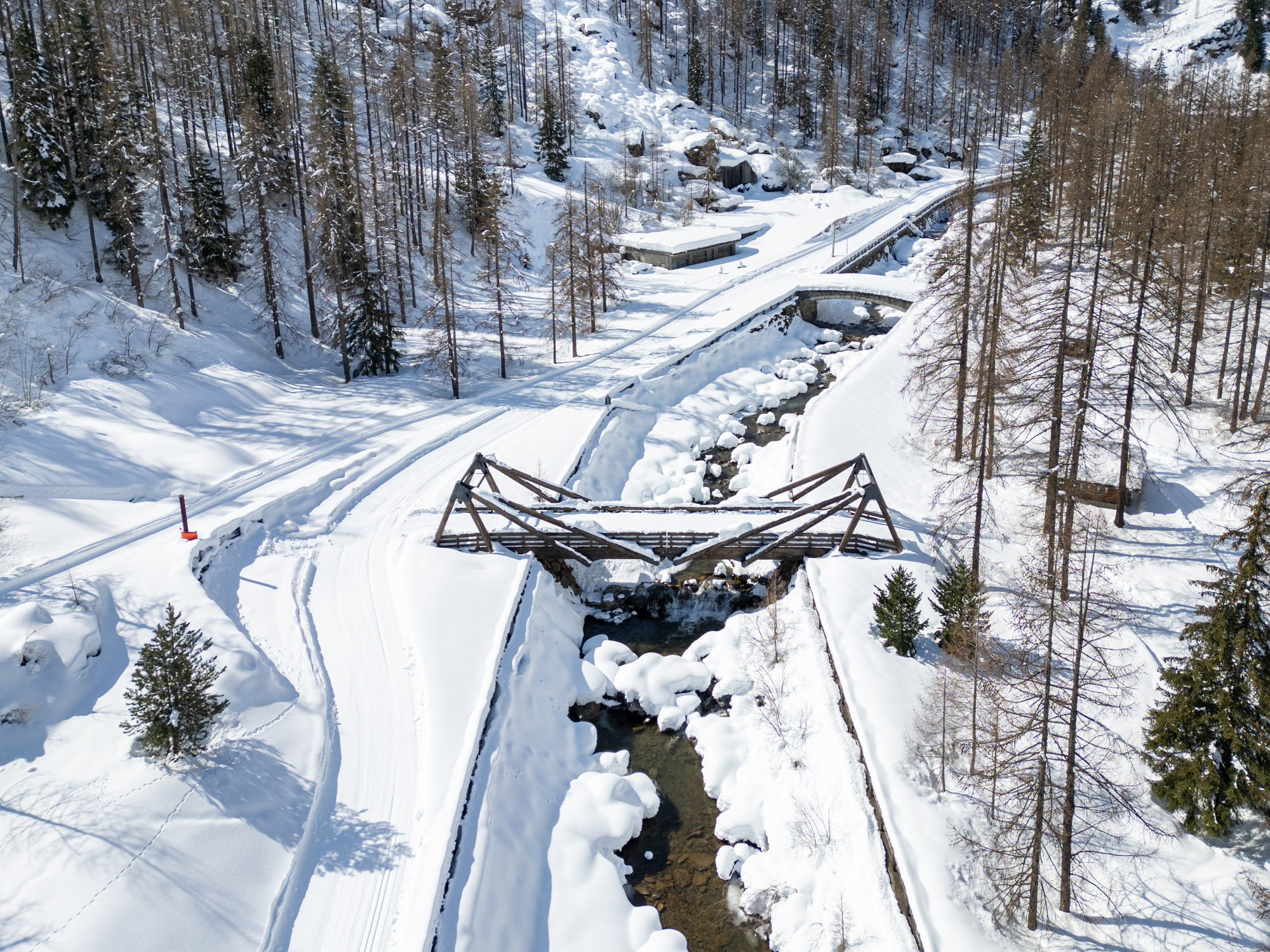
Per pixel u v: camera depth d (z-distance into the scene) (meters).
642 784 24.73
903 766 22.48
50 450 35.72
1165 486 36.31
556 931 20.14
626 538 33.81
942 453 42.12
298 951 18.08
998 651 23.75
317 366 53.72
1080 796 21.36
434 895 18.81
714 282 76.31
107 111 51.84
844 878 20.62
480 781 22.48
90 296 47.94
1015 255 39.38
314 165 56.53
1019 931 18.30
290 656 26.89
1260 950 17.03
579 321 65.81
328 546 33.44
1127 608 24.20
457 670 26.53
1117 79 103.94
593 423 45.84
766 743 25.78
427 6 121.06
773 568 34.69
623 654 30.69
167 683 21.44
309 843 20.72
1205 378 44.94
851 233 89.69
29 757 21.86
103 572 28.56
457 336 60.31
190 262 53.22
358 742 23.92
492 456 41.78
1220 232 44.12
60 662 23.75
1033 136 79.31
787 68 132.62
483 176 75.50
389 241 63.72
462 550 33.12
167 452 37.91
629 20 133.25
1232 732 19.08
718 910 21.08
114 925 17.81
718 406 53.84
